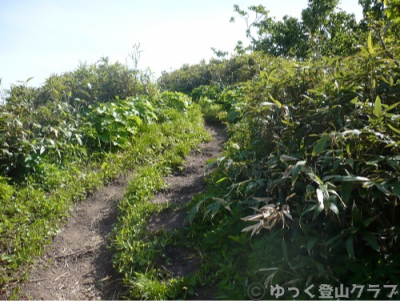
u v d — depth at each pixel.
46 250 4.17
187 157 6.41
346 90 3.63
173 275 3.65
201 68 13.67
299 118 4.07
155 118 7.84
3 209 4.55
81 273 3.89
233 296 3.11
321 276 2.95
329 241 2.87
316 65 4.42
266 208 2.97
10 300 3.47
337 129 3.66
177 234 4.17
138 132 7.11
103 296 3.55
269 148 4.48
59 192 5.12
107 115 6.73
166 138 6.98
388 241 2.92
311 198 3.23
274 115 4.37
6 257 3.86
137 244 4.00
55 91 6.92
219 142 7.13
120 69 9.24
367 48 3.40
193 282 3.43
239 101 8.88
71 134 6.15
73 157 6.00
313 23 22.84
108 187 5.50
